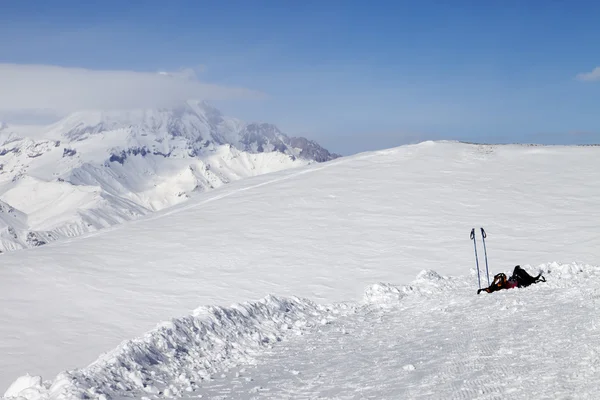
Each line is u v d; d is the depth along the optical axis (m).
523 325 10.65
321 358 10.63
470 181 55.16
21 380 8.83
